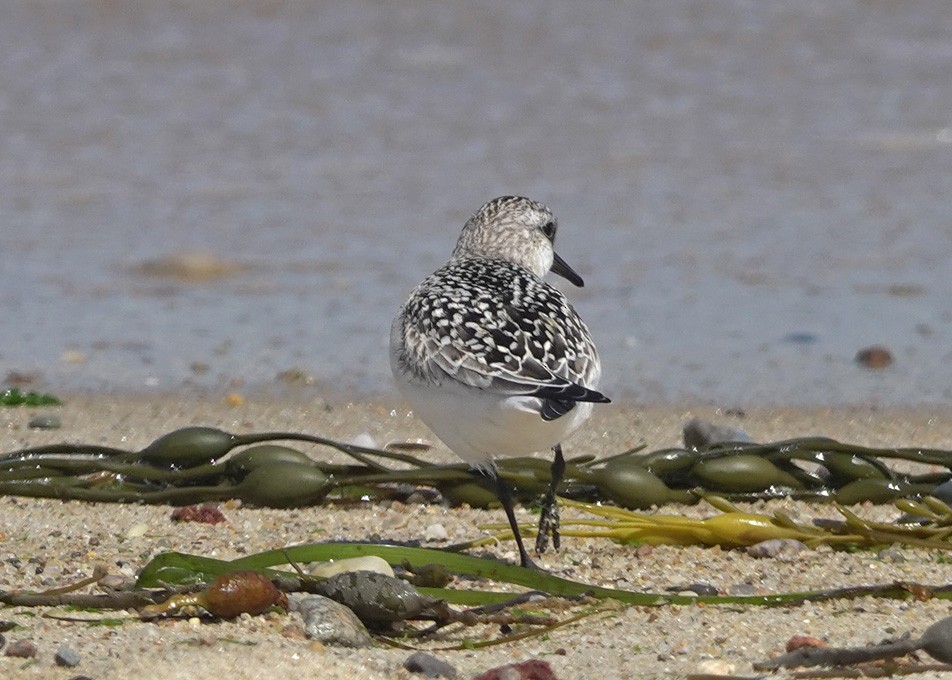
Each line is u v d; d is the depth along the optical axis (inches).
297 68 965.8
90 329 577.3
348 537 330.3
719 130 887.7
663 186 790.5
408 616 256.2
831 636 252.1
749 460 358.6
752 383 510.3
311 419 466.0
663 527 316.5
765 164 827.4
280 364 534.6
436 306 307.0
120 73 936.9
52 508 346.3
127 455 370.3
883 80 979.3
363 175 797.9
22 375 508.4
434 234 706.8
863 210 754.2
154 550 313.4
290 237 705.0
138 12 1042.7
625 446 429.1
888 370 526.9
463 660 243.4
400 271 656.4
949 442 438.0
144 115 872.3
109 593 263.7
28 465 362.6
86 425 450.6
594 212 745.0
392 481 355.3
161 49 983.0
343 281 644.1
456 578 289.4
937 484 358.0
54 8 1032.2
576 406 294.4
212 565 274.2
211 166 804.6
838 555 309.6
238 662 231.1
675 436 441.7
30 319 589.3
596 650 247.8
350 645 247.1
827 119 908.0
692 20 1086.4
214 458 365.4
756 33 1059.3
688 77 985.5
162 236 699.4
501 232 373.4
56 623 251.1
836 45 1042.1
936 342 563.2
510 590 285.3
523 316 302.2
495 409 288.7
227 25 1032.2
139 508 349.7
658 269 665.6
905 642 237.1
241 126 868.0
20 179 773.9
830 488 362.0
